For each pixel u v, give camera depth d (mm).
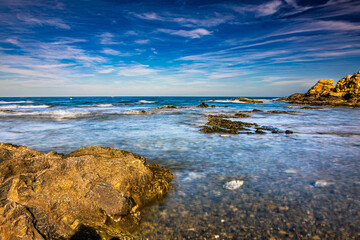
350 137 11781
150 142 10391
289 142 10461
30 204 3418
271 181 5609
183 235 3504
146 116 23797
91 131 13531
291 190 5055
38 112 27844
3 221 3002
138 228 3734
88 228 3490
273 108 41125
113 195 4027
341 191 4973
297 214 4020
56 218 3467
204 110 34250
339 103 48656
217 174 6191
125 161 5387
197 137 11664
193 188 5277
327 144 10023
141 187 4938
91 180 4219
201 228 3674
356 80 55375
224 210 4227
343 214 4000
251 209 4234
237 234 3488
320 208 4223
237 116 23672
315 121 19797
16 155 4754
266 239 3348
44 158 4387
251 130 14008
